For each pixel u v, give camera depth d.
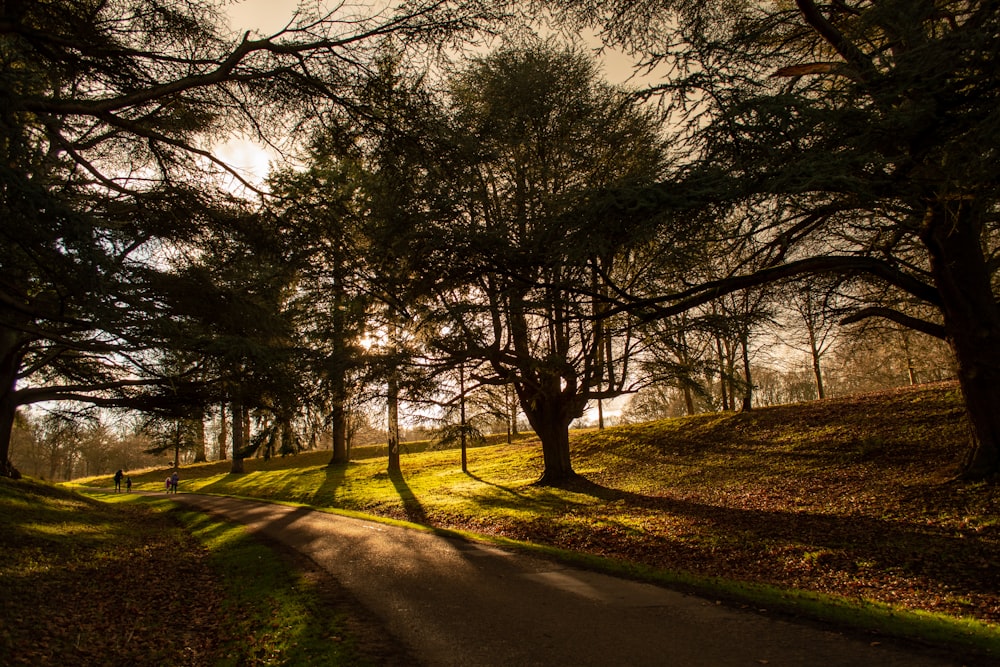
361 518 17.70
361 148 7.91
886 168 6.83
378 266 10.86
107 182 8.23
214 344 10.27
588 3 7.62
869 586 8.79
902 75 6.13
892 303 13.36
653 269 10.31
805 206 7.66
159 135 7.57
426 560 10.56
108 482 47.84
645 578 8.70
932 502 11.52
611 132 13.23
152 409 15.34
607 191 7.53
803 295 11.58
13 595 7.91
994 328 11.30
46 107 6.11
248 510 21.28
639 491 18.69
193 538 15.78
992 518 10.08
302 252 9.26
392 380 17.77
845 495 13.79
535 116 14.92
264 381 12.02
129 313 8.84
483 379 18.98
